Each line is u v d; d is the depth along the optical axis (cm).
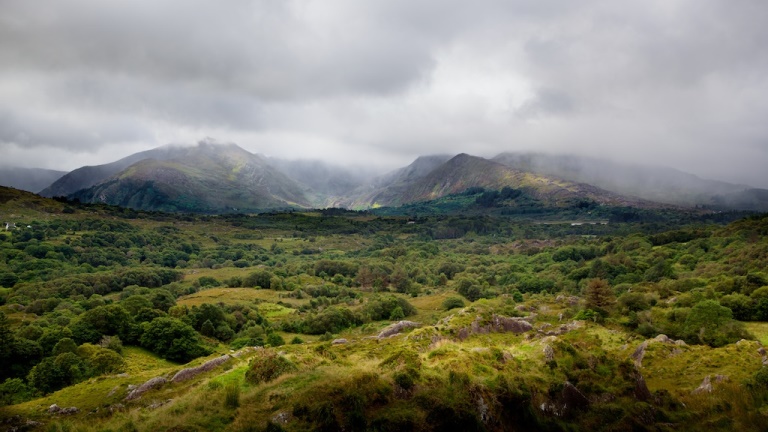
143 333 6925
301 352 3475
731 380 3431
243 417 2170
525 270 16425
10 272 14462
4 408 3294
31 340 6122
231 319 9188
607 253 17412
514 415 2450
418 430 2119
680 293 8962
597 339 5988
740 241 13188
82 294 12331
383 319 10231
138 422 2370
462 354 2950
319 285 14862
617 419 2605
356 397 2203
